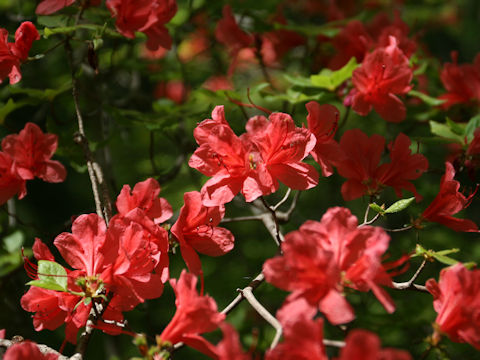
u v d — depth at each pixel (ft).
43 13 2.93
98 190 2.77
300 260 2.27
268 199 3.96
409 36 3.96
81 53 3.62
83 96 3.58
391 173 2.75
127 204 2.59
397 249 3.51
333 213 2.33
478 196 3.24
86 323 2.52
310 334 2.20
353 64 3.01
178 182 3.93
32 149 2.81
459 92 3.34
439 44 5.50
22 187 2.81
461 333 2.32
